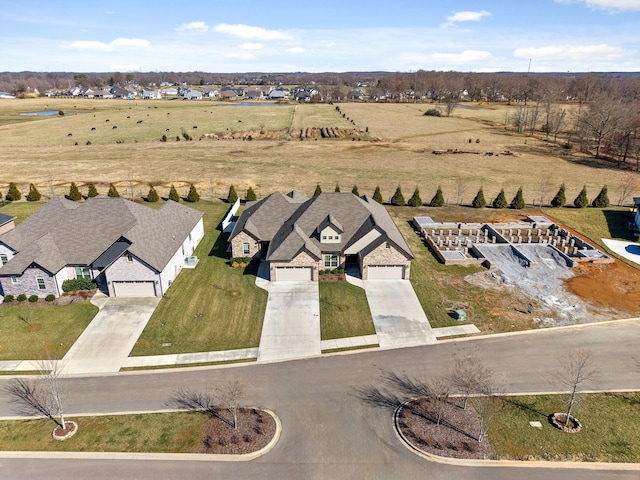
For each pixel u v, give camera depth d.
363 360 29.97
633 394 26.70
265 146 105.12
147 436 23.44
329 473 21.36
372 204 48.84
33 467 21.61
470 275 42.12
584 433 23.69
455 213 60.28
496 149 103.75
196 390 27.03
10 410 25.38
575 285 40.41
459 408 25.48
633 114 104.00
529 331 33.31
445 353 30.69
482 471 21.47
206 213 59.03
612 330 33.50
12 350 30.77
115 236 39.75
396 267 40.72
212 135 116.81
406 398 26.44
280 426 24.25
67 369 28.86
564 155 97.19
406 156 95.50
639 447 22.83
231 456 22.20
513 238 51.28
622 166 86.56
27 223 41.78
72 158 90.44
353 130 128.00
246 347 31.33
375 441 23.30
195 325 33.78
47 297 36.56
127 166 84.00
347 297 37.88
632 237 51.50
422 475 21.27
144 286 37.44
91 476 21.09
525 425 24.19
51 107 185.50
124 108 183.75
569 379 27.97
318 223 43.31
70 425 24.09
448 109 163.88
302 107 194.62
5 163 85.50
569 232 52.22
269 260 39.44
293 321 34.44
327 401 26.17
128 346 31.23
